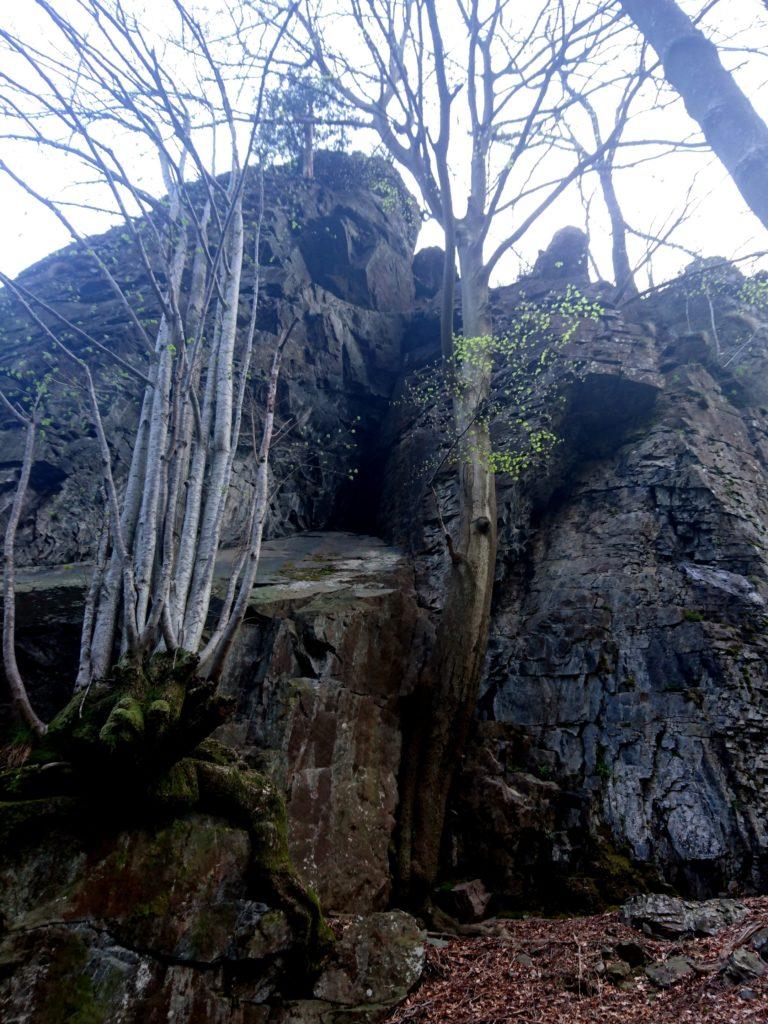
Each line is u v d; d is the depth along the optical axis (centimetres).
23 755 551
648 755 871
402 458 1474
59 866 473
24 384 1133
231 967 507
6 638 559
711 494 1080
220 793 573
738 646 898
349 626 918
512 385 1363
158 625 636
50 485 1070
